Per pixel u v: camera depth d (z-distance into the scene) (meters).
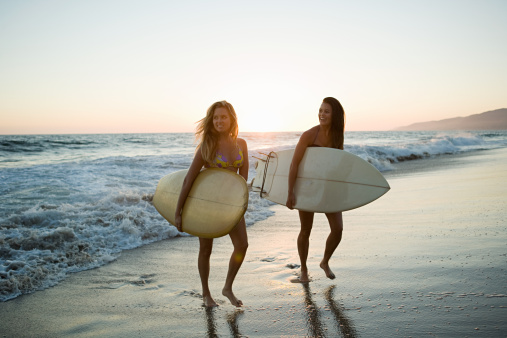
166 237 5.22
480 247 4.00
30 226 5.04
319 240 4.84
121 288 3.45
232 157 3.11
